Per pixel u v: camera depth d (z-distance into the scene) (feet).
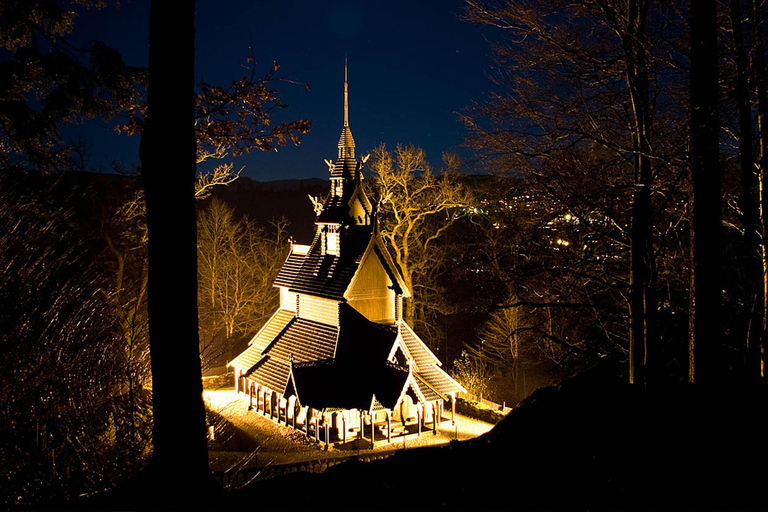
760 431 22.16
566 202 53.47
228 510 27.53
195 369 29.68
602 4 49.14
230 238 183.42
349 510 25.67
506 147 55.47
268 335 134.21
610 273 63.10
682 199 55.83
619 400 30.25
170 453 29.12
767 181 47.47
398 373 104.73
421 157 152.46
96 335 43.80
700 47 39.81
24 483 33.53
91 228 91.56
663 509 20.03
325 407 101.65
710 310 39.91
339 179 123.24
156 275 28.68
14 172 45.83
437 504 25.25
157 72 28.19
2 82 39.58
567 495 23.24
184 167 28.60
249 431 110.52
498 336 130.21
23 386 36.50
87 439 38.42
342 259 120.88
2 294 37.78
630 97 53.21
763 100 46.47
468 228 160.56
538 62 53.26
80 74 38.91
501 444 30.37
